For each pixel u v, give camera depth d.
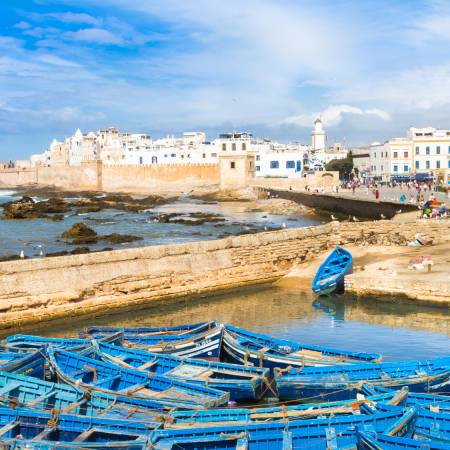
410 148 124.44
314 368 24.70
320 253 51.44
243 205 116.44
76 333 35.03
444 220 54.88
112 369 24.75
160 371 26.30
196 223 85.19
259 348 28.62
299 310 39.41
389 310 39.00
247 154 139.00
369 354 26.75
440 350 30.78
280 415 19.88
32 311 36.06
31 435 20.11
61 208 110.94
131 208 112.69
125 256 40.50
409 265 44.00
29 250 61.06
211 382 23.81
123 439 19.11
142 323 36.91
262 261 47.31
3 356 27.00
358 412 20.03
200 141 183.75
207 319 37.53
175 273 42.44
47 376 26.77
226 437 18.45
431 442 16.53
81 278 38.47
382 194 94.50
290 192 114.38
